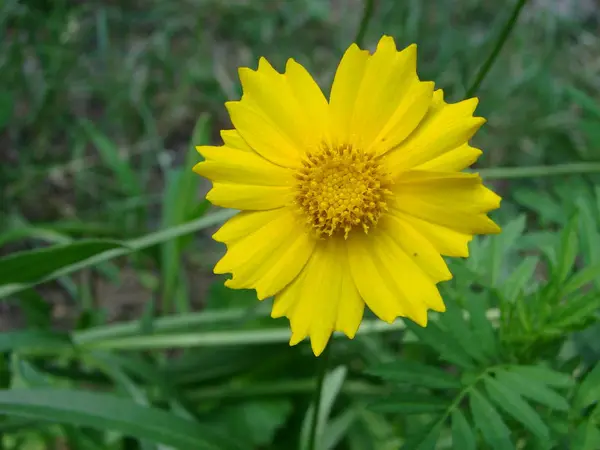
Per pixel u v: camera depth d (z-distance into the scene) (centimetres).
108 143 25
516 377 14
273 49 31
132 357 23
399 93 13
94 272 26
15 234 21
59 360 22
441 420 14
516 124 29
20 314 26
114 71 29
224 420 21
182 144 30
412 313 13
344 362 22
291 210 13
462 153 13
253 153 13
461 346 15
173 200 23
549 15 31
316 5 31
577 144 29
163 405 21
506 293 16
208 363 21
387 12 30
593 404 15
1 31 26
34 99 28
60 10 28
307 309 13
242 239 13
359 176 13
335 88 13
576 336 18
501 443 13
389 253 13
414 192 13
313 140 13
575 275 15
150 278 25
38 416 16
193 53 30
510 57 30
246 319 21
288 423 22
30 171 26
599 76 32
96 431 20
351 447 21
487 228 12
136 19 31
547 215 19
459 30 31
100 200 28
